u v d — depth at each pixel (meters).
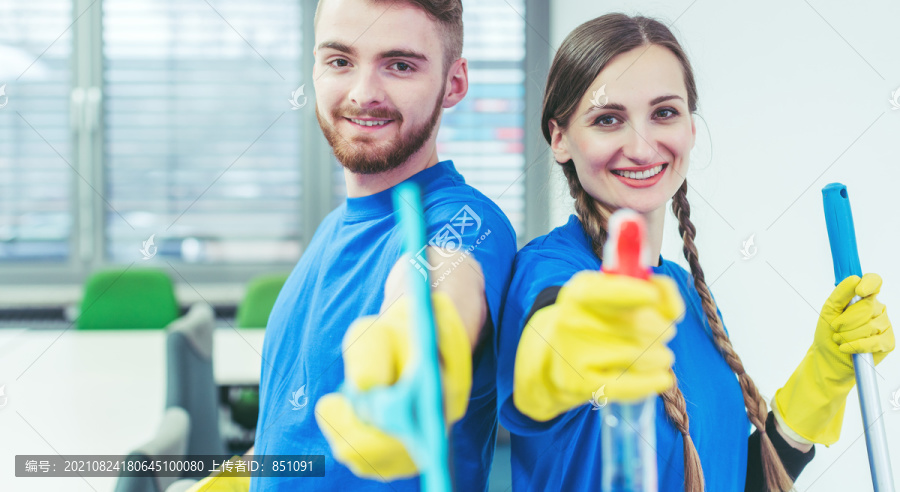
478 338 0.48
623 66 0.51
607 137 0.52
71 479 1.04
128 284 2.18
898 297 0.66
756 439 0.60
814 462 0.67
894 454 0.67
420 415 0.42
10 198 2.58
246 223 2.61
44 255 2.60
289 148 2.59
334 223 0.62
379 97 0.53
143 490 0.83
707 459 0.55
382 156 0.54
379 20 0.53
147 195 2.61
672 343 0.54
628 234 0.34
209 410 1.52
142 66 2.59
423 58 0.53
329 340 0.55
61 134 2.60
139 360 1.81
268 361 0.64
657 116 0.52
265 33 2.58
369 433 0.43
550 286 0.45
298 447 0.54
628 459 0.50
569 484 0.52
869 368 0.55
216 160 2.61
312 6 2.51
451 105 0.57
